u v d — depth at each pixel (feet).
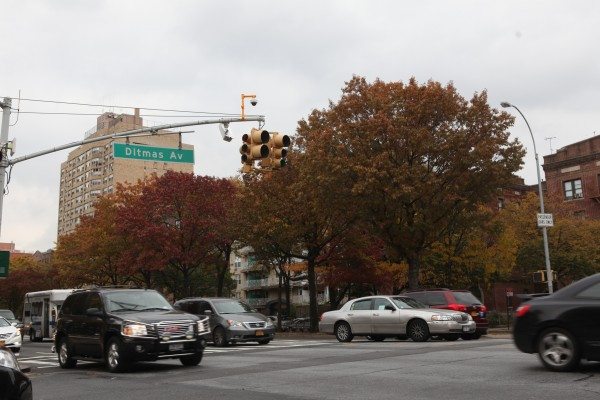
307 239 109.70
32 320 118.01
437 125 89.76
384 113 86.89
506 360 36.83
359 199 88.12
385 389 28.55
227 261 138.51
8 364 21.03
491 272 121.19
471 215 94.22
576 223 143.23
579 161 180.14
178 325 42.73
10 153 68.80
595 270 139.64
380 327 62.23
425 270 122.01
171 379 36.73
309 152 91.86
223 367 42.22
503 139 88.17
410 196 84.07
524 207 145.38
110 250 156.25
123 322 42.11
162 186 133.08
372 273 120.16
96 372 43.39
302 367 39.27
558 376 29.40
